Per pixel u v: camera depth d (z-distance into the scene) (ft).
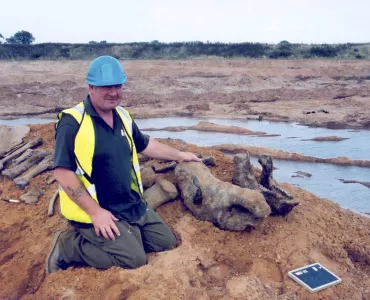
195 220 14.25
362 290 11.85
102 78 11.28
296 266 12.53
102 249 11.89
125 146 12.37
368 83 81.71
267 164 15.25
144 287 11.07
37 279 12.37
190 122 51.83
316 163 32.73
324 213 16.01
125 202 12.62
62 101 68.13
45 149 19.93
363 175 29.89
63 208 12.30
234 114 56.24
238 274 12.27
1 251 13.96
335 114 53.36
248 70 89.35
